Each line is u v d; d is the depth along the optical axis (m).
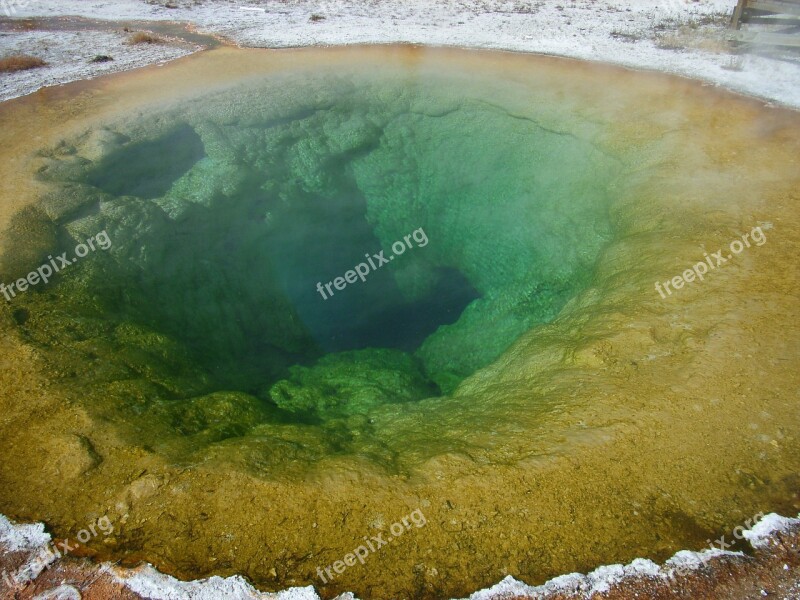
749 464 4.64
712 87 11.15
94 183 8.97
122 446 4.99
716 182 8.23
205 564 4.15
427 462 4.80
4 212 7.72
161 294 8.30
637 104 10.55
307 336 10.62
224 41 14.48
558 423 5.08
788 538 4.16
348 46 13.80
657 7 16.78
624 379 5.45
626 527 4.25
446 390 9.05
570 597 3.86
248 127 10.62
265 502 4.51
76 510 4.52
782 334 5.71
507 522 4.31
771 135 9.33
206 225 9.50
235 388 7.26
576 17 16.03
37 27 16.11
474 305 10.90
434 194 11.80
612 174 9.41
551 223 9.89
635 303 6.37
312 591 3.96
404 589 3.96
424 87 11.73
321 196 11.29
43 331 6.23
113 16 17.08
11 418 5.21
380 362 9.97
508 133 10.98
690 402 5.12
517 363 6.49
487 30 14.99
